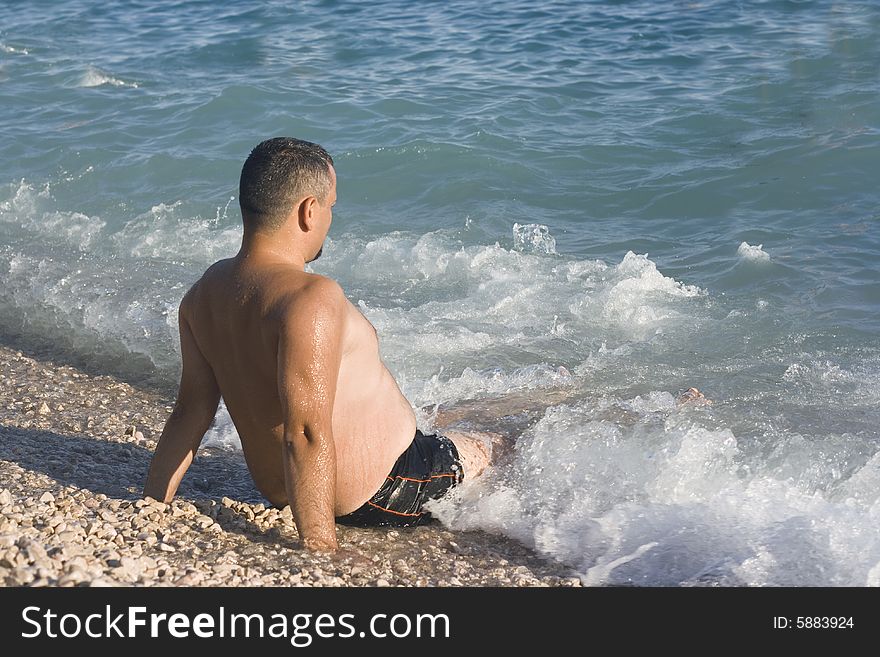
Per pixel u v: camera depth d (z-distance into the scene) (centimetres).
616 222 825
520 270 738
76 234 849
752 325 636
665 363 591
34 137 1076
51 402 569
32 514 349
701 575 363
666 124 1016
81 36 1518
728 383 557
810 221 792
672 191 866
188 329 375
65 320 697
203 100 1164
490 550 394
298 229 354
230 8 1659
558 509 415
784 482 421
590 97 1120
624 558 379
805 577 357
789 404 525
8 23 1620
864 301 656
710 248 761
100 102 1187
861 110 1001
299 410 336
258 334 344
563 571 377
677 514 404
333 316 337
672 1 1530
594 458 436
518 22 1473
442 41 1387
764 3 1458
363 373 381
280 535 374
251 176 348
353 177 927
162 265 781
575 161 939
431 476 407
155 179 954
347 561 353
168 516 371
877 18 1320
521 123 1039
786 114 1013
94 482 425
